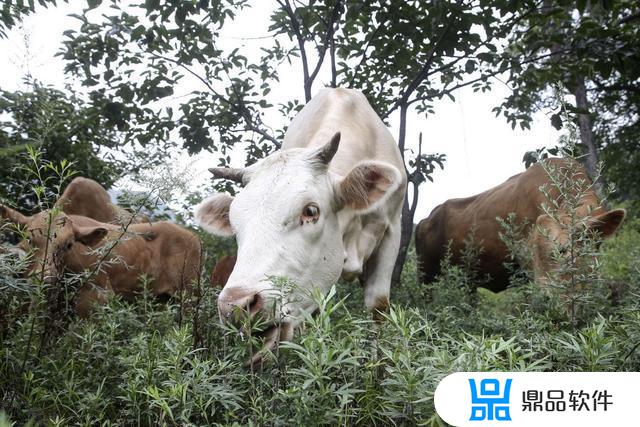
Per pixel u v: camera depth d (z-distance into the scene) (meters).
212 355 3.31
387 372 2.67
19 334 3.47
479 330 4.23
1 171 5.44
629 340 3.01
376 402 2.55
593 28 7.14
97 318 4.21
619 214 5.04
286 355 3.01
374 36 7.30
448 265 6.74
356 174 4.05
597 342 2.64
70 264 5.74
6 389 3.24
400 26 7.06
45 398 3.02
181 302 4.12
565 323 3.63
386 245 4.91
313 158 3.96
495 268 7.52
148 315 4.15
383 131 5.45
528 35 7.67
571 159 4.21
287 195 3.73
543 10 7.80
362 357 2.53
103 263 4.05
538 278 5.64
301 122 5.45
